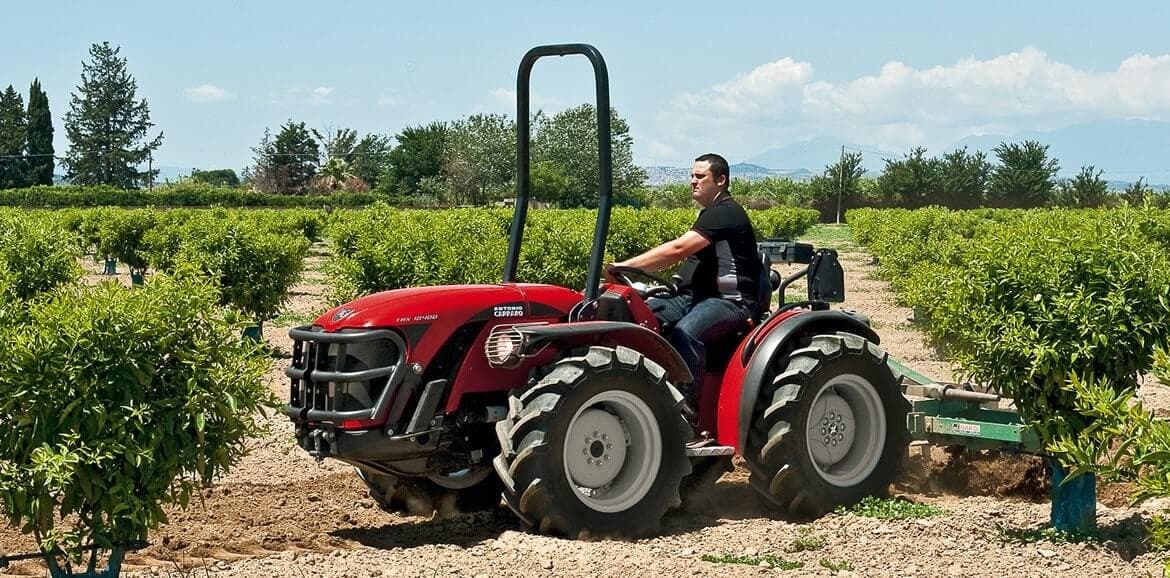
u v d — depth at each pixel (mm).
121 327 4730
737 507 7188
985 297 6199
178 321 4902
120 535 4863
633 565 5727
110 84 117500
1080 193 80938
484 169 89438
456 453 6480
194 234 16172
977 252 6297
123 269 32188
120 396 4746
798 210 58344
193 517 6879
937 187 86750
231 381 4969
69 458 4543
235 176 152625
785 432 6555
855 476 6988
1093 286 6016
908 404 7152
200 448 4883
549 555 5867
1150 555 5984
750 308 6973
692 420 6812
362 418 5992
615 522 6250
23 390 4586
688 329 6809
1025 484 7586
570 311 6586
